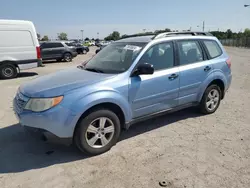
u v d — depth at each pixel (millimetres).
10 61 9852
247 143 3619
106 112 3250
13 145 3609
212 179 2719
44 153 3363
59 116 2918
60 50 17266
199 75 4379
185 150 3395
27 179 2756
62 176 2809
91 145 3217
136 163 3061
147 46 3723
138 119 3691
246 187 2578
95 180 2721
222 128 4191
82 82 3189
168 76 3877
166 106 4008
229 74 5043
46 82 3336
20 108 3121
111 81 3283
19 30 9867
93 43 60844
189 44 4344
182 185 2611
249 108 5359
